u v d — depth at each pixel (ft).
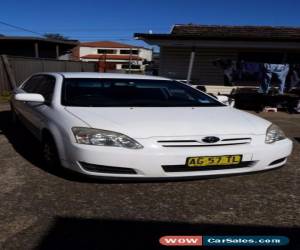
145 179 12.22
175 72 48.52
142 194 12.49
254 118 14.61
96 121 12.62
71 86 15.90
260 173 14.30
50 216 10.77
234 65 39.58
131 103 15.03
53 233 9.80
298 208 11.85
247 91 45.52
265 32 49.29
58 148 13.20
